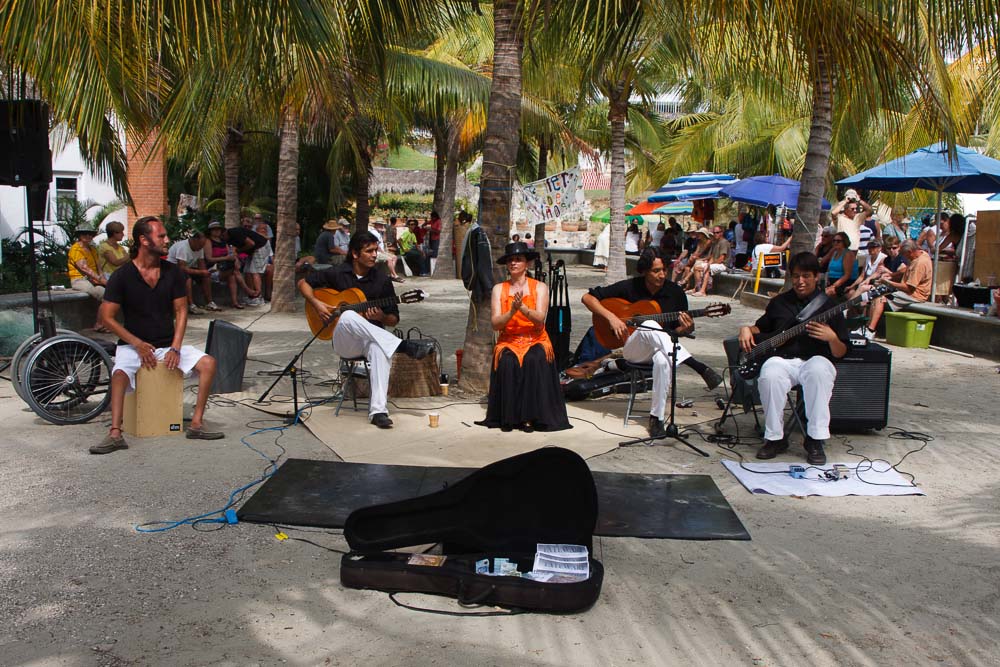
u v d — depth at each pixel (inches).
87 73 195.2
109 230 434.0
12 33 196.2
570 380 298.7
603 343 265.0
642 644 132.3
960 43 230.4
